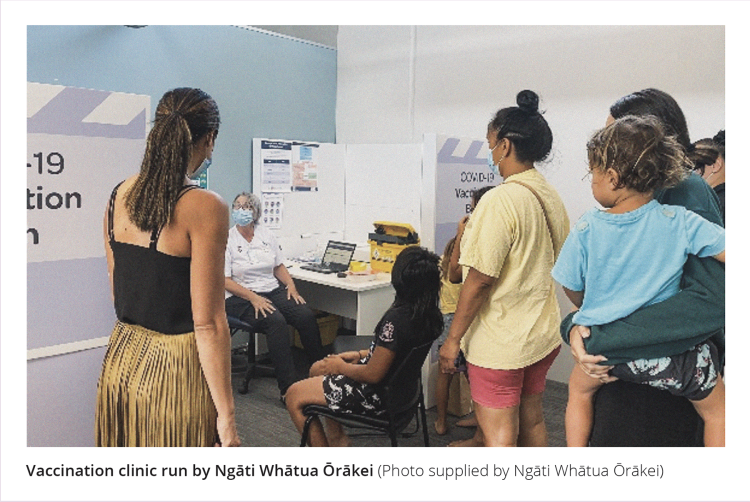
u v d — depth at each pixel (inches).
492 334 66.1
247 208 133.0
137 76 135.5
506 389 66.9
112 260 56.5
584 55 137.2
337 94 187.8
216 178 152.4
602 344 47.0
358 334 127.7
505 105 152.4
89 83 126.7
